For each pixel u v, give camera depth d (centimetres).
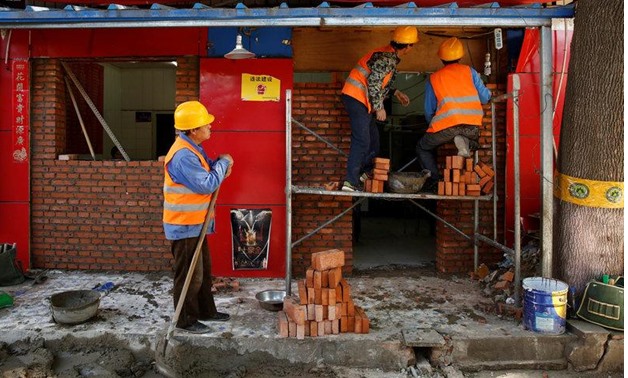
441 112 506
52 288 530
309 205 588
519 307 451
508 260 578
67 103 621
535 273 518
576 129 447
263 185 577
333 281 405
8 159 586
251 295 514
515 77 456
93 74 696
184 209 396
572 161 451
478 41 591
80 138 661
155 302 488
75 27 462
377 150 559
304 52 585
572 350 400
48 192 593
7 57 575
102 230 593
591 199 440
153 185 588
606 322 402
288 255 480
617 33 418
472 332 416
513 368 402
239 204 578
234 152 573
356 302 495
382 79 496
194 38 568
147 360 409
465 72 505
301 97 584
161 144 1005
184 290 392
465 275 593
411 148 962
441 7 440
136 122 998
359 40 586
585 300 419
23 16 449
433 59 591
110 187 590
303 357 402
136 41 569
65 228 595
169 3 557
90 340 412
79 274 581
